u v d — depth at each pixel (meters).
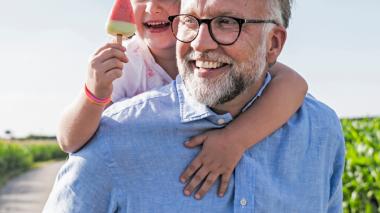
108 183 2.84
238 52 2.74
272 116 3.03
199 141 2.90
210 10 2.71
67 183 2.87
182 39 2.79
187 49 2.79
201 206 2.84
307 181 3.05
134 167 2.85
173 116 2.93
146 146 2.87
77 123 2.82
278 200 2.94
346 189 7.58
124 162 2.84
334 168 3.26
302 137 3.10
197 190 2.85
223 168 2.85
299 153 3.07
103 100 2.78
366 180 7.32
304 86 3.31
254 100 3.09
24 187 21.66
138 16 3.76
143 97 3.01
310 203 3.04
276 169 3.01
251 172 2.91
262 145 3.01
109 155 2.84
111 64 2.71
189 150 2.90
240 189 2.87
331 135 3.21
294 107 3.15
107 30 2.87
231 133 2.92
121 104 3.02
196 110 2.92
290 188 3.00
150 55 3.77
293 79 3.30
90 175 2.84
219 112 3.00
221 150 2.88
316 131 3.17
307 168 3.07
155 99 2.99
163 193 2.84
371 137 9.09
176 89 3.03
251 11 2.77
